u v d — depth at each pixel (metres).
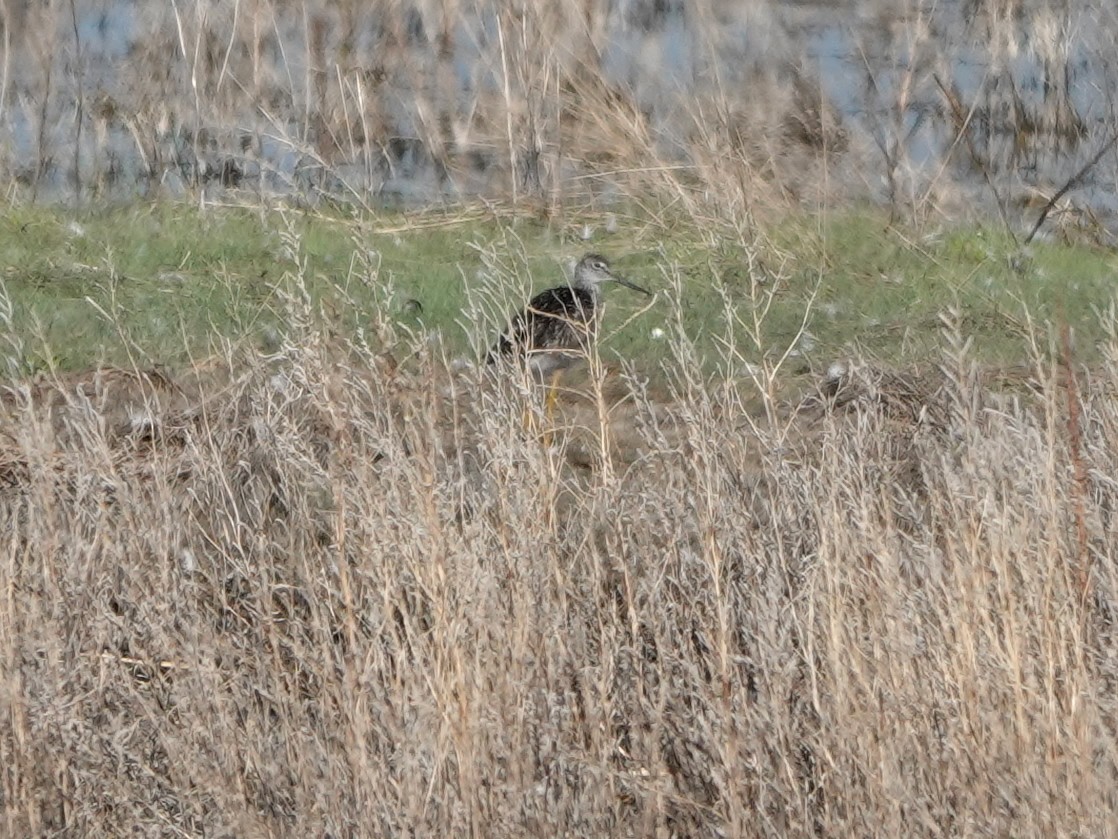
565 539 18.62
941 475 19.66
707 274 33.94
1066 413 21.28
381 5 43.72
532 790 16.47
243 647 17.91
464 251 35.81
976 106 43.28
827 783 16.31
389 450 17.78
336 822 16.36
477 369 20.20
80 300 29.89
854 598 17.30
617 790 17.08
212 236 35.22
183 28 42.22
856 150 41.94
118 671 17.56
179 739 17.05
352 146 41.12
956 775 16.16
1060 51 43.44
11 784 17.05
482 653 16.83
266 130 41.97
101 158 40.59
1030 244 37.53
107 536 18.17
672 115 42.41
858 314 31.64
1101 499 19.11
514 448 18.52
